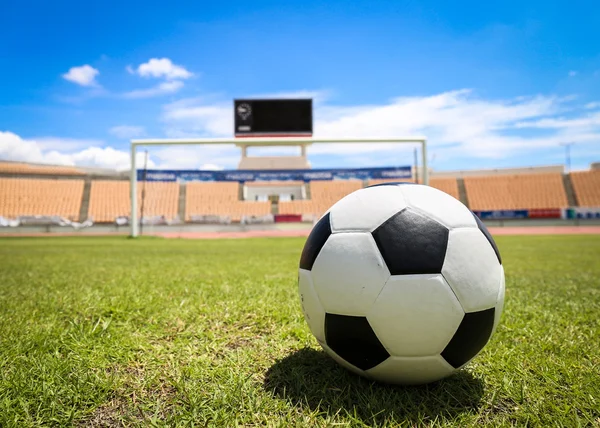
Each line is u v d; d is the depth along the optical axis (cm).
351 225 197
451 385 211
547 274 675
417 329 179
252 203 4103
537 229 3278
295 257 1009
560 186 4184
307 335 296
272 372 229
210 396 198
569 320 352
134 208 2238
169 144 2186
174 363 242
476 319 188
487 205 4138
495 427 172
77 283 562
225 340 289
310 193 4406
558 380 219
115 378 219
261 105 2783
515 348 272
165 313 365
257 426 173
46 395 196
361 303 184
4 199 3578
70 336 294
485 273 192
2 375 222
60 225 3303
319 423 174
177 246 1552
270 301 420
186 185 4294
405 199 197
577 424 173
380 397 196
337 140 2138
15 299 443
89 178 4234
